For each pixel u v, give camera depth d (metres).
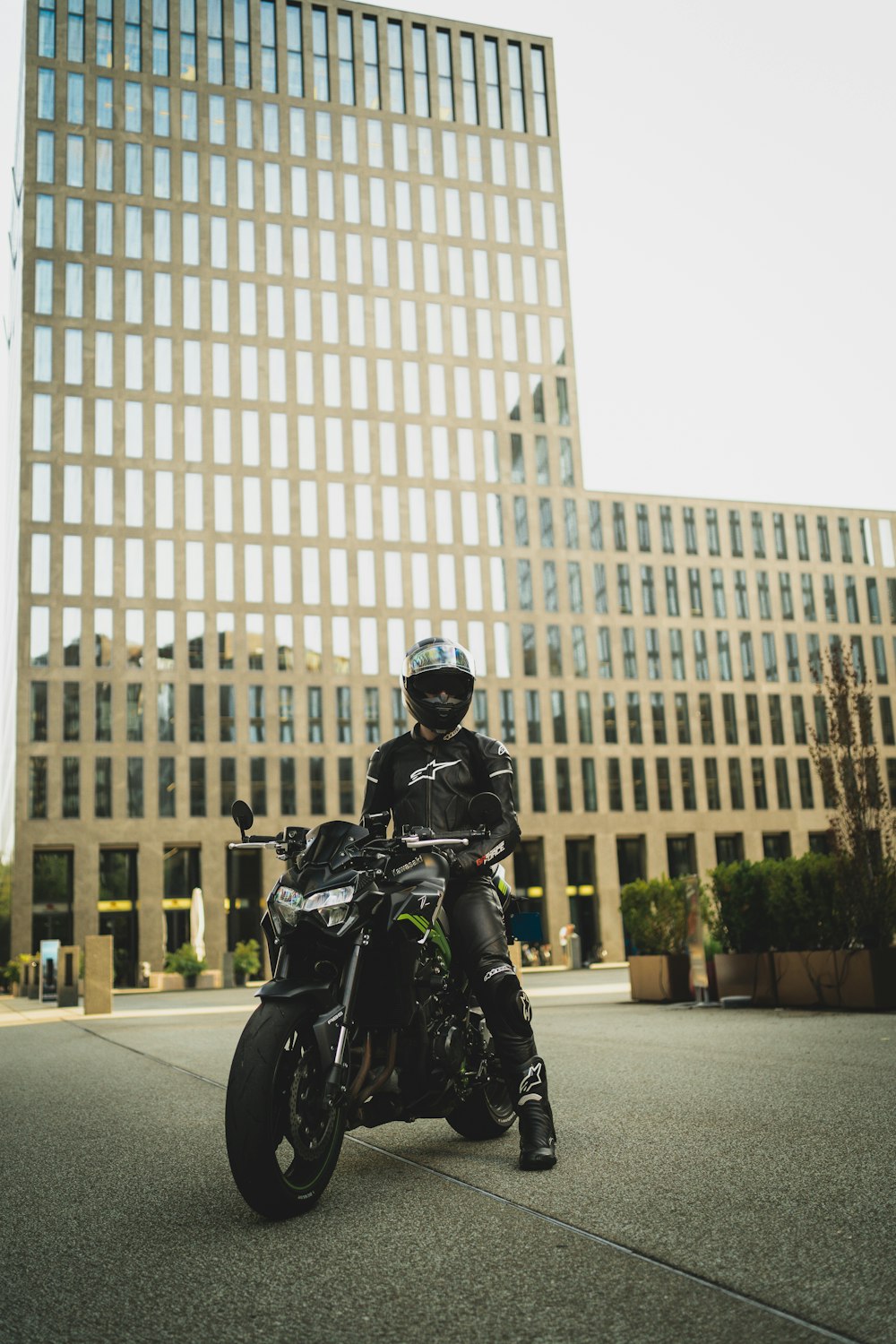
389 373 61.69
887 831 12.50
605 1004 15.58
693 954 13.88
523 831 59.16
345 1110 3.80
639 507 65.31
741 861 13.44
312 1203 3.65
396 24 66.12
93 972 19.48
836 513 69.81
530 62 68.50
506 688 60.44
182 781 54.06
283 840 3.99
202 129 60.72
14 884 51.25
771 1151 4.25
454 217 64.81
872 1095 5.55
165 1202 3.90
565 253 66.69
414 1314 2.63
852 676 13.02
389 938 3.86
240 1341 2.51
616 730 62.09
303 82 63.34
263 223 60.91
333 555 58.66
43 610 53.47
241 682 55.81
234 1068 3.52
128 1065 8.68
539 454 63.72
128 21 60.47
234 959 42.53
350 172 63.22
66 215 57.44
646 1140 4.56
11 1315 2.75
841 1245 3.01
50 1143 5.20
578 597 62.84
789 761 65.31
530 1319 2.56
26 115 57.81
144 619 54.88
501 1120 4.81
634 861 62.00
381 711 57.81
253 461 58.22
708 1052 7.88
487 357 63.78
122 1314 2.72
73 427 55.47
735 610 66.12
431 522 60.78
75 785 52.56
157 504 56.12
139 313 57.69
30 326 55.84
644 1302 2.64
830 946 12.44
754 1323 2.48
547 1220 3.37
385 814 4.22
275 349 59.78
